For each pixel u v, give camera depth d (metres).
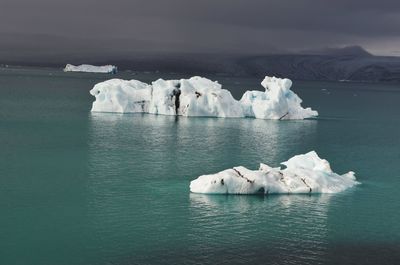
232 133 95.31
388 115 158.25
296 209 49.41
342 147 87.38
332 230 44.25
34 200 49.66
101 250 38.19
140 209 47.84
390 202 53.12
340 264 37.28
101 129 94.44
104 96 122.69
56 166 63.59
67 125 98.50
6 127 94.50
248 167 67.69
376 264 37.47
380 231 44.38
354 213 49.03
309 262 37.44
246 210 48.38
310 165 61.34
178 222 44.66
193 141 84.94
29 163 64.81
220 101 118.19
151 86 122.19
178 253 38.06
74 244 39.16
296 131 103.31
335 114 153.00
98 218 45.06
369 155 80.75
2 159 66.56
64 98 169.25
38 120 105.38
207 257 37.56
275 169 56.28
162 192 53.56
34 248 38.22
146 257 37.22
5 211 46.19
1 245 38.56
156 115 117.88
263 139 90.38
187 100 116.75
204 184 53.44
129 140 83.69
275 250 39.38
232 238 41.44
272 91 123.38
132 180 58.16
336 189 56.38
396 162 75.56
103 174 60.44
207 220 45.47
